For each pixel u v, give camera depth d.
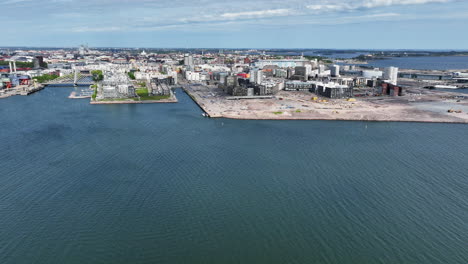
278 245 117.69
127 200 146.50
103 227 127.00
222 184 162.00
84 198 148.12
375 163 191.25
